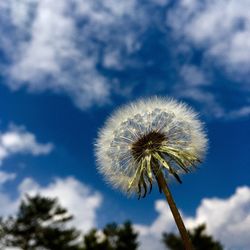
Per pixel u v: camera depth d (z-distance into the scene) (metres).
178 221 0.08
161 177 0.09
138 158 0.10
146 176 0.10
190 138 0.10
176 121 0.10
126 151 0.10
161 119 0.10
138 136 0.10
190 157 0.10
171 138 0.10
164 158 0.10
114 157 0.10
